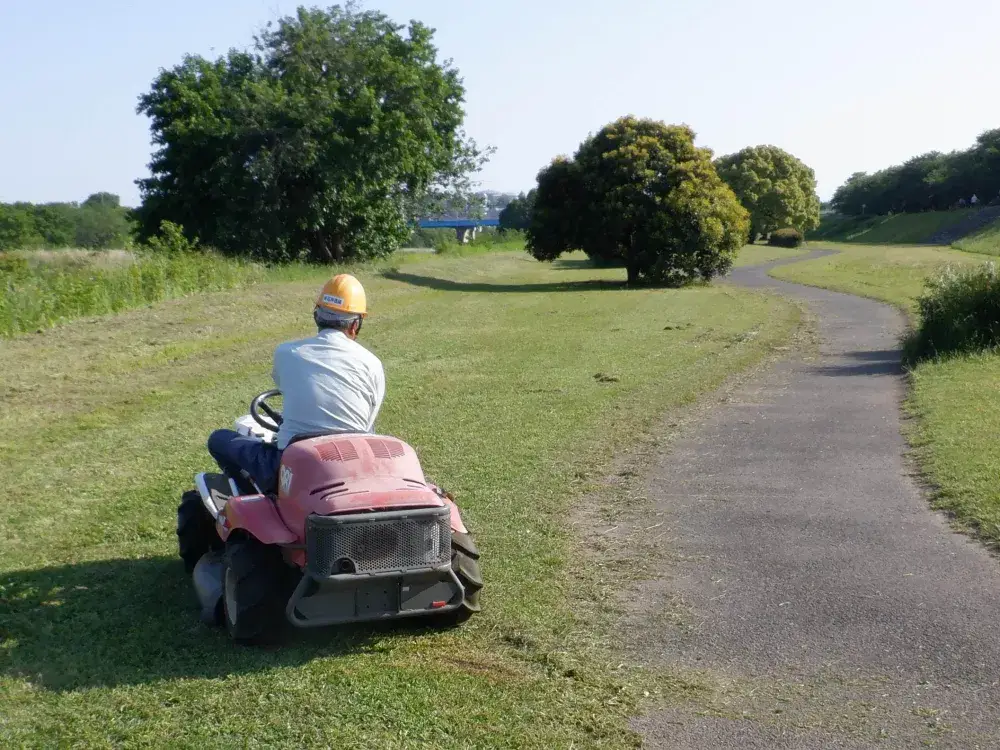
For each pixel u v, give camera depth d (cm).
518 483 905
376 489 530
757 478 926
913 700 485
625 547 730
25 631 568
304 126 4188
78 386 1438
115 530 773
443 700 482
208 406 1298
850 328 2358
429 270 4772
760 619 590
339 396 575
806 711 475
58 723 457
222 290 2870
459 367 1675
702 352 1861
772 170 11506
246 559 538
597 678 509
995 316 1645
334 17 4534
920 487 874
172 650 541
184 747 436
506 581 654
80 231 9681
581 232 4325
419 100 4531
